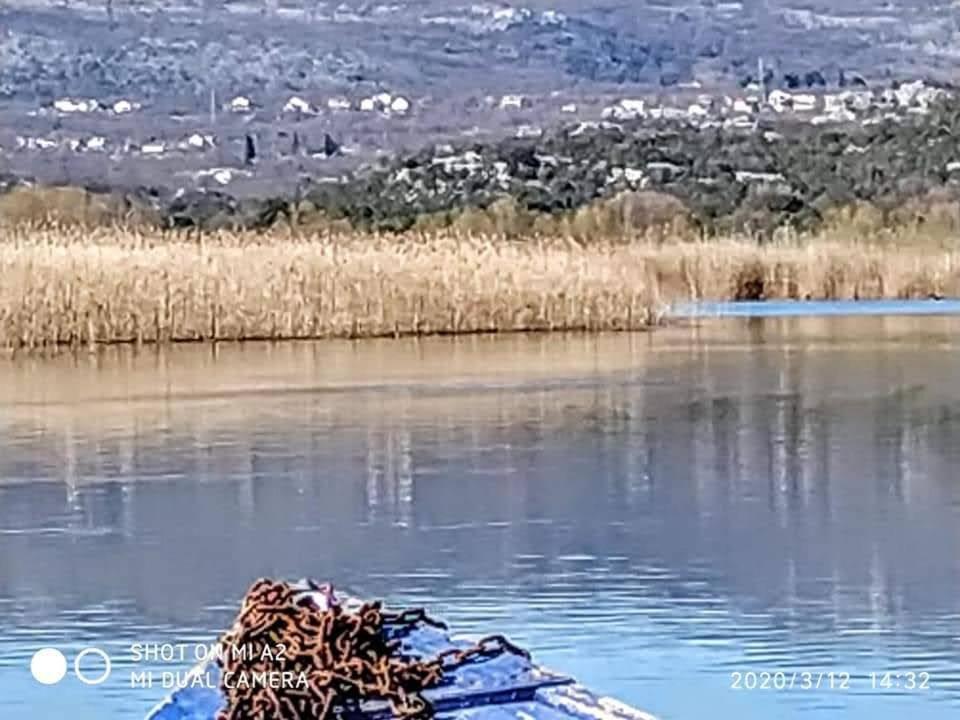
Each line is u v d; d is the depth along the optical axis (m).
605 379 24.56
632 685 8.96
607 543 12.48
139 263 30.28
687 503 14.11
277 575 11.45
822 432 18.56
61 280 29.67
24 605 10.73
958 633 9.74
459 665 6.70
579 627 10.05
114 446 17.78
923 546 12.25
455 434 18.64
